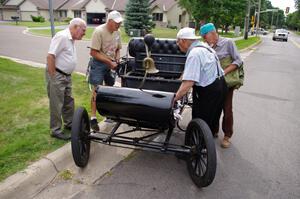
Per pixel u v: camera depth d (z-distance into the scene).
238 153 4.24
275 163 3.97
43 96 5.95
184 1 28.98
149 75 4.79
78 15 53.97
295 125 5.48
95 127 4.45
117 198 3.04
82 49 15.04
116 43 4.86
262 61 14.92
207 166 3.08
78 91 6.52
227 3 21.05
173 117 3.43
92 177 3.41
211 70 3.44
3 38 19.67
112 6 49.66
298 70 12.30
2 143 3.81
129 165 3.71
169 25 50.06
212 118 3.71
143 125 3.57
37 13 55.84
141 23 25.97
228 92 4.22
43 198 2.99
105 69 4.77
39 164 3.33
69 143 3.90
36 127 4.38
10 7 57.06
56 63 3.86
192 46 3.47
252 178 3.57
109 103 3.37
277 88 8.58
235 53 4.06
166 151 3.42
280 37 38.91
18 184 2.98
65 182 3.28
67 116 4.33
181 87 3.36
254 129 5.21
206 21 21.17
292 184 3.48
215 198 3.14
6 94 5.97
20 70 8.40
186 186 3.32
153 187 3.26
